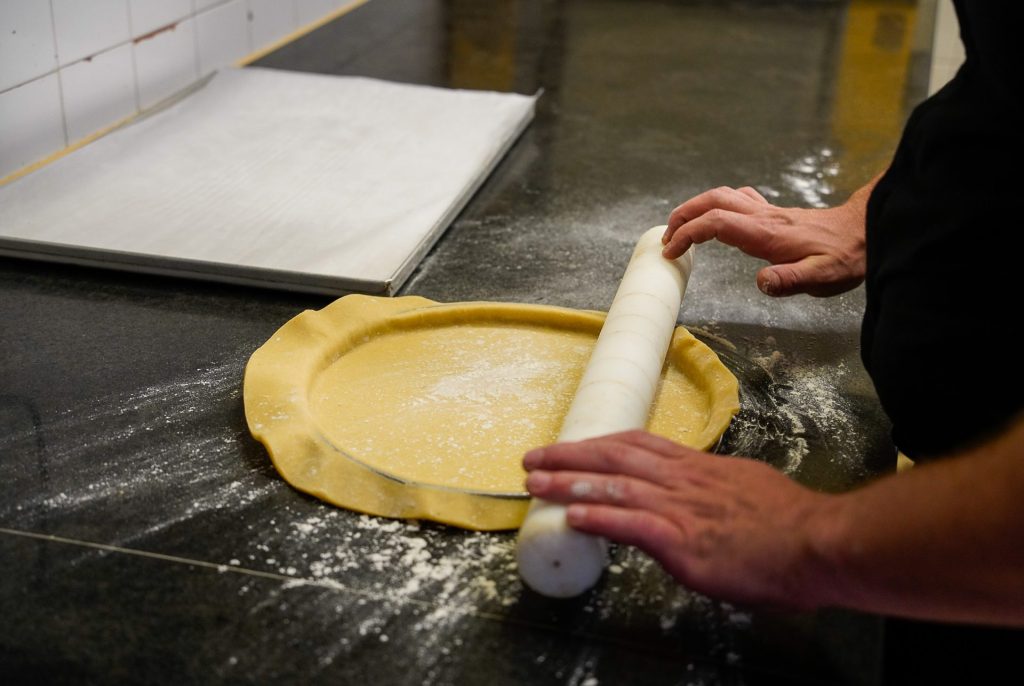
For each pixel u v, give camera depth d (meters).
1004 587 0.50
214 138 1.24
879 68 1.71
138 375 0.82
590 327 0.88
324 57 1.64
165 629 0.57
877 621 0.58
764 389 0.83
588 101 1.51
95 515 0.66
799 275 0.86
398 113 1.35
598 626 0.58
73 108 1.23
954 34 2.01
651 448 0.60
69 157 1.16
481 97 1.42
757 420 0.78
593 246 1.06
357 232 1.02
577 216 1.14
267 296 0.95
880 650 0.57
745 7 2.03
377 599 0.59
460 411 0.77
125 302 0.93
